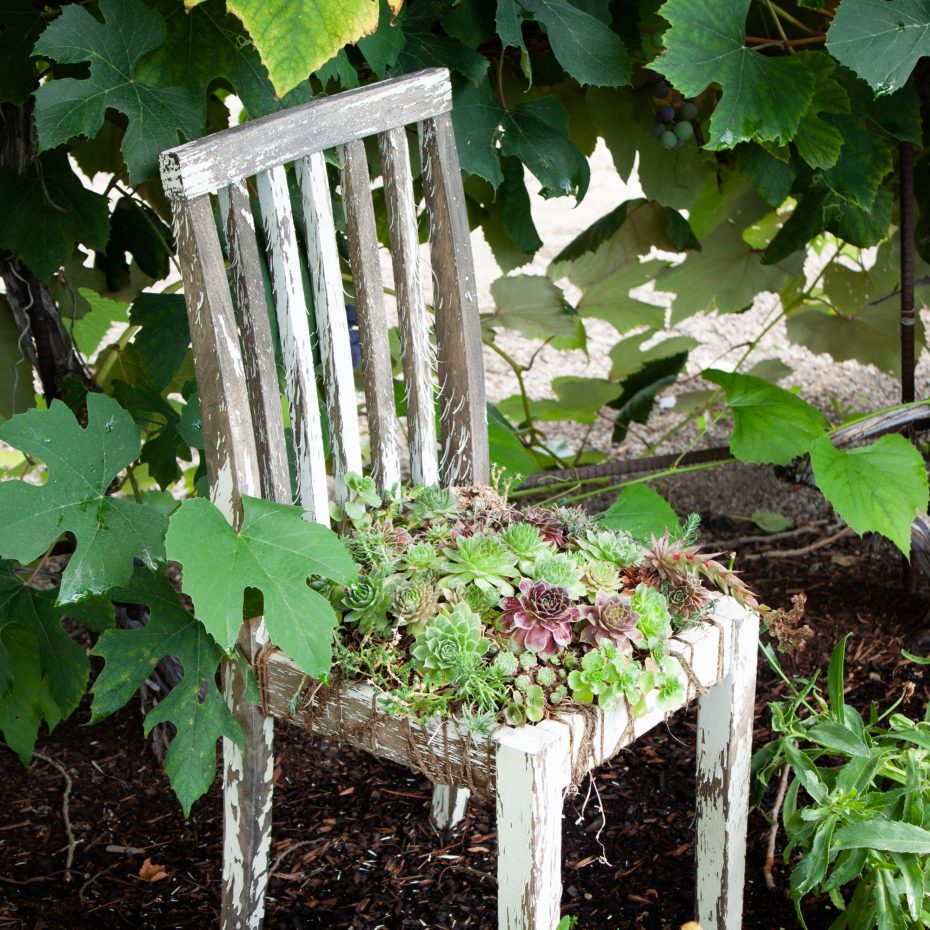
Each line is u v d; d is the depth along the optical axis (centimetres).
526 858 115
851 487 183
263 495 136
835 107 168
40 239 167
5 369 192
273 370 133
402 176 144
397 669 123
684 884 168
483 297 387
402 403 221
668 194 230
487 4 170
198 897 168
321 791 190
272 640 119
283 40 126
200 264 122
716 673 136
